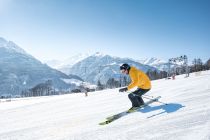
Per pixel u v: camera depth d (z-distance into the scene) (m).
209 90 10.19
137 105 7.50
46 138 5.89
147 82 7.62
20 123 8.90
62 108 12.30
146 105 7.73
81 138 5.38
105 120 6.99
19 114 12.12
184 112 6.39
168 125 5.28
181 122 5.35
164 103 7.80
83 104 12.86
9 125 8.77
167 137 4.45
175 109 6.98
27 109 14.38
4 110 15.53
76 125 6.92
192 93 10.09
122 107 9.21
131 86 7.53
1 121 10.19
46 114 10.60
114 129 5.71
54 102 17.39
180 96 9.72
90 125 6.61
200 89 11.10
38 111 12.39
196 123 5.07
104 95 18.02
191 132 4.49
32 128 7.42
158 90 14.23
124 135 5.06
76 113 9.44
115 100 12.32
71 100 17.53
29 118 10.02
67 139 5.48
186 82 18.50
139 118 6.50
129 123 6.11
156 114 6.68
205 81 16.02
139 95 7.54
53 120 8.43
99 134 5.48
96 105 11.28
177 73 84.50
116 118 6.90
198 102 7.57
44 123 8.05
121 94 16.31
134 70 7.57
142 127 5.49
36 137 6.13
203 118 5.39
